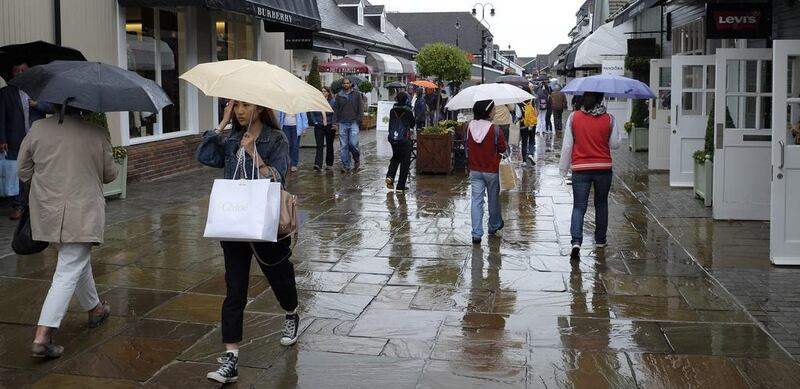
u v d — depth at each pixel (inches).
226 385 183.6
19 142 358.3
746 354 203.3
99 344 209.8
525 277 283.1
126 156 443.5
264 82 180.5
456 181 543.8
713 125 433.1
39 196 196.9
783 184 294.5
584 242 342.0
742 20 419.8
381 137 976.9
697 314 238.1
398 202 453.4
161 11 559.5
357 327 225.8
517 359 200.4
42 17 412.2
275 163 191.0
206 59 625.6
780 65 290.2
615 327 225.9
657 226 376.5
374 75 1492.4
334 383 185.0
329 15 1245.1
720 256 313.4
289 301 206.5
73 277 200.8
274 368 194.2
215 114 642.8
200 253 315.0
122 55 494.0
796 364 196.1
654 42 745.6
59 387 181.5
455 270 293.6
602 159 314.7
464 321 231.8
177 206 421.7
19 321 227.0
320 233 362.3
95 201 201.3
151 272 285.3
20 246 203.0
